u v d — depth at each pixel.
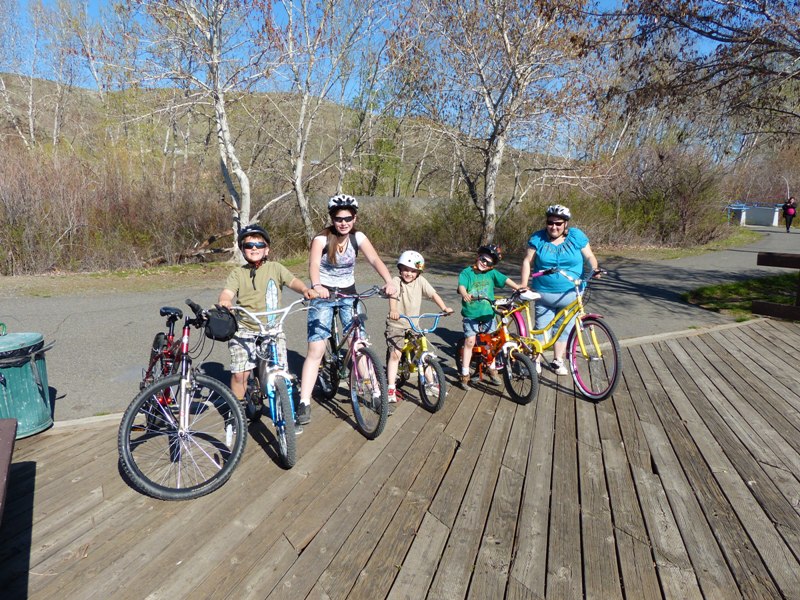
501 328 5.12
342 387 5.27
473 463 3.84
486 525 3.13
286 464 3.66
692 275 14.18
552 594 2.59
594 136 13.66
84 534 3.02
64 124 24.22
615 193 22.30
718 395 5.21
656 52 10.77
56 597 2.55
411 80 14.37
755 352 6.72
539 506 3.32
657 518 3.20
